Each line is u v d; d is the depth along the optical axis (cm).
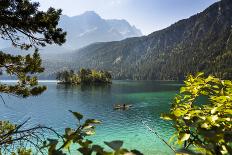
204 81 282
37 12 975
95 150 140
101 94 13125
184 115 215
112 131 5234
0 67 1054
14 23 932
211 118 191
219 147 160
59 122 6306
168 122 5819
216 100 248
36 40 1031
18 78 1112
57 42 1039
